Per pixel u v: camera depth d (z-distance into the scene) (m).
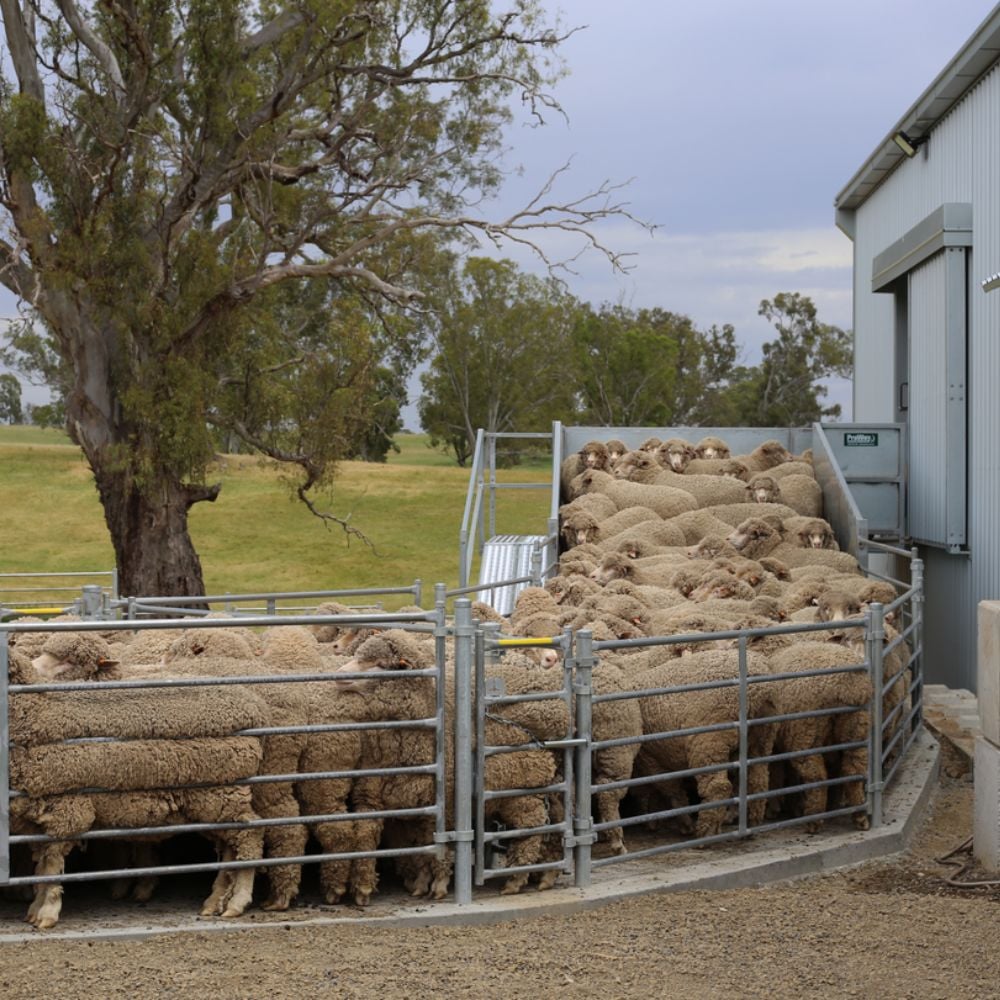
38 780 6.71
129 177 25.69
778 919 7.26
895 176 22.55
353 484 71.06
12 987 6.02
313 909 7.39
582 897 7.59
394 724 7.27
